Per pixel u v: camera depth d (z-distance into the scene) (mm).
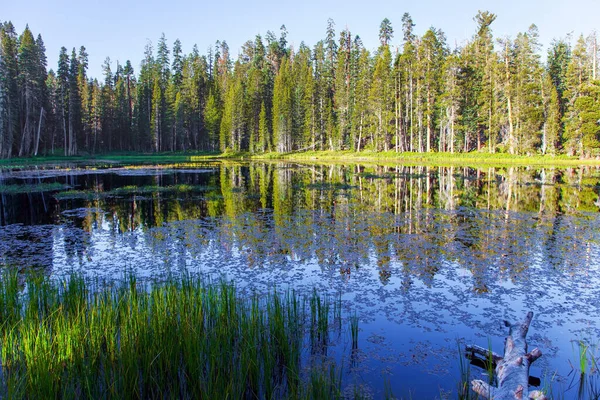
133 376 4645
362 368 5281
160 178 29953
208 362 5012
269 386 4613
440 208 16906
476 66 55188
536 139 48969
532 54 48656
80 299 6312
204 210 16672
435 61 53531
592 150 44938
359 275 8758
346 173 33562
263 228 13266
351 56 67312
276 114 66500
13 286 7008
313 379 4484
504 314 6824
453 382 4996
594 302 7273
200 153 70938
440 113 53906
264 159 58062
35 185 24484
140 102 74188
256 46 84750
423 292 7777
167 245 11227
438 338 6047
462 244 11172
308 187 24359
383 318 6695
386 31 69312
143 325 5332
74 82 60719
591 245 11000
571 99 48812
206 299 6238
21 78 51094
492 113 51031
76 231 12953
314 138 67312
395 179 28391
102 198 19922
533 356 5125
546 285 8102
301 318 6551
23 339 4984
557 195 20328
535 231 12664
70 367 4676
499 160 46188
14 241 11719
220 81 81562
